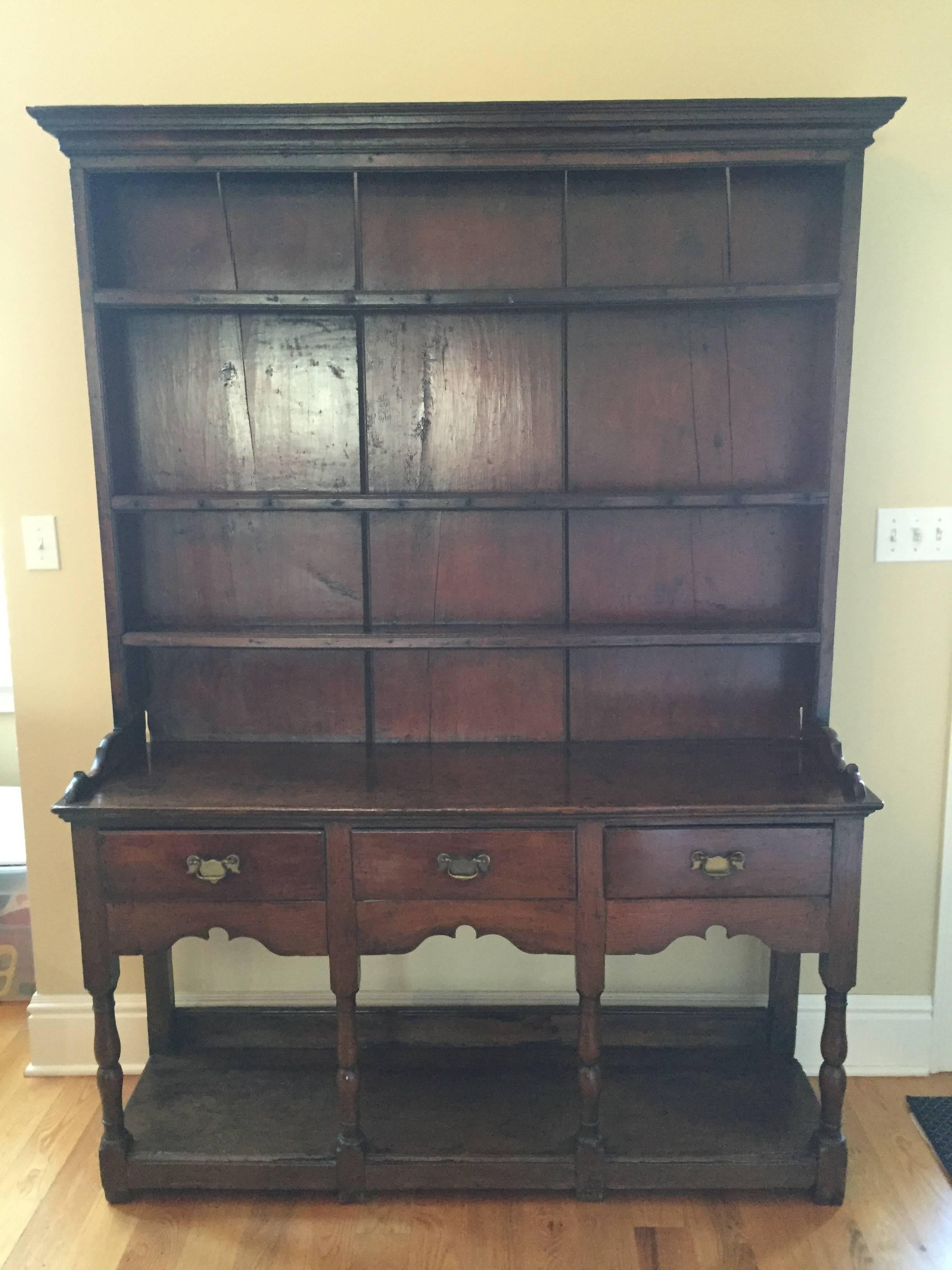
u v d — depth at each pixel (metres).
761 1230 1.58
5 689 2.47
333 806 1.49
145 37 1.77
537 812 1.48
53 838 1.96
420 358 1.77
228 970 2.03
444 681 1.84
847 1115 1.87
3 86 1.78
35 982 2.09
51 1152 1.77
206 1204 1.65
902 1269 1.50
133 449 1.79
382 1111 1.72
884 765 1.94
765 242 1.72
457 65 1.76
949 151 1.77
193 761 1.73
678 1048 1.95
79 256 1.58
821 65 1.76
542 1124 1.68
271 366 1.77
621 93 1.77
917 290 1.80
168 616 1.84
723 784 1.58
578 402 1.78
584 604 1.83
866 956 1.99
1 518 1.88
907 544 1.87
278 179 1.70
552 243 1.73
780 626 1.77
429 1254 1.53
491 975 2.02
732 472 1.79
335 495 1.68
